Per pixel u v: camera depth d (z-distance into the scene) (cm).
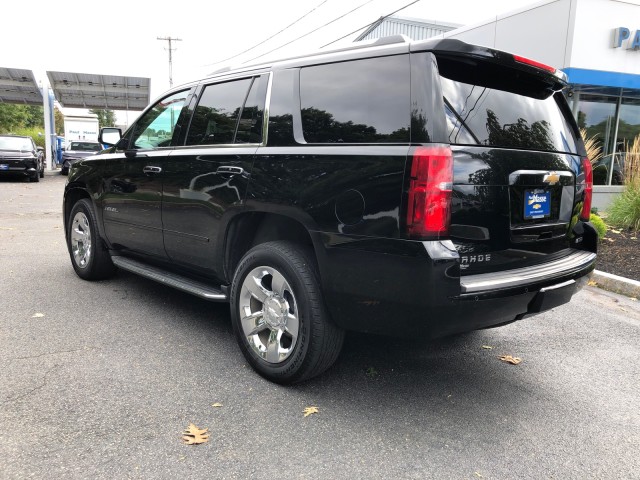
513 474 252
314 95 322
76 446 257
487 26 1365
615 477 253
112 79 2633
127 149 479
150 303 484
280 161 322
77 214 549
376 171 273
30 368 340
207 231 375
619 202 891
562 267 321
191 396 312
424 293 258
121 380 329
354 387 334
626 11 1154
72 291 514
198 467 246
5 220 992
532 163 309
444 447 272
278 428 282
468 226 276
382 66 289
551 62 1177
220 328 427
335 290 292
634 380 364
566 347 423
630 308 543
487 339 434
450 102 275
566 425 300
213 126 391
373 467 252
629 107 1302
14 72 2556
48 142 2888
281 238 357
